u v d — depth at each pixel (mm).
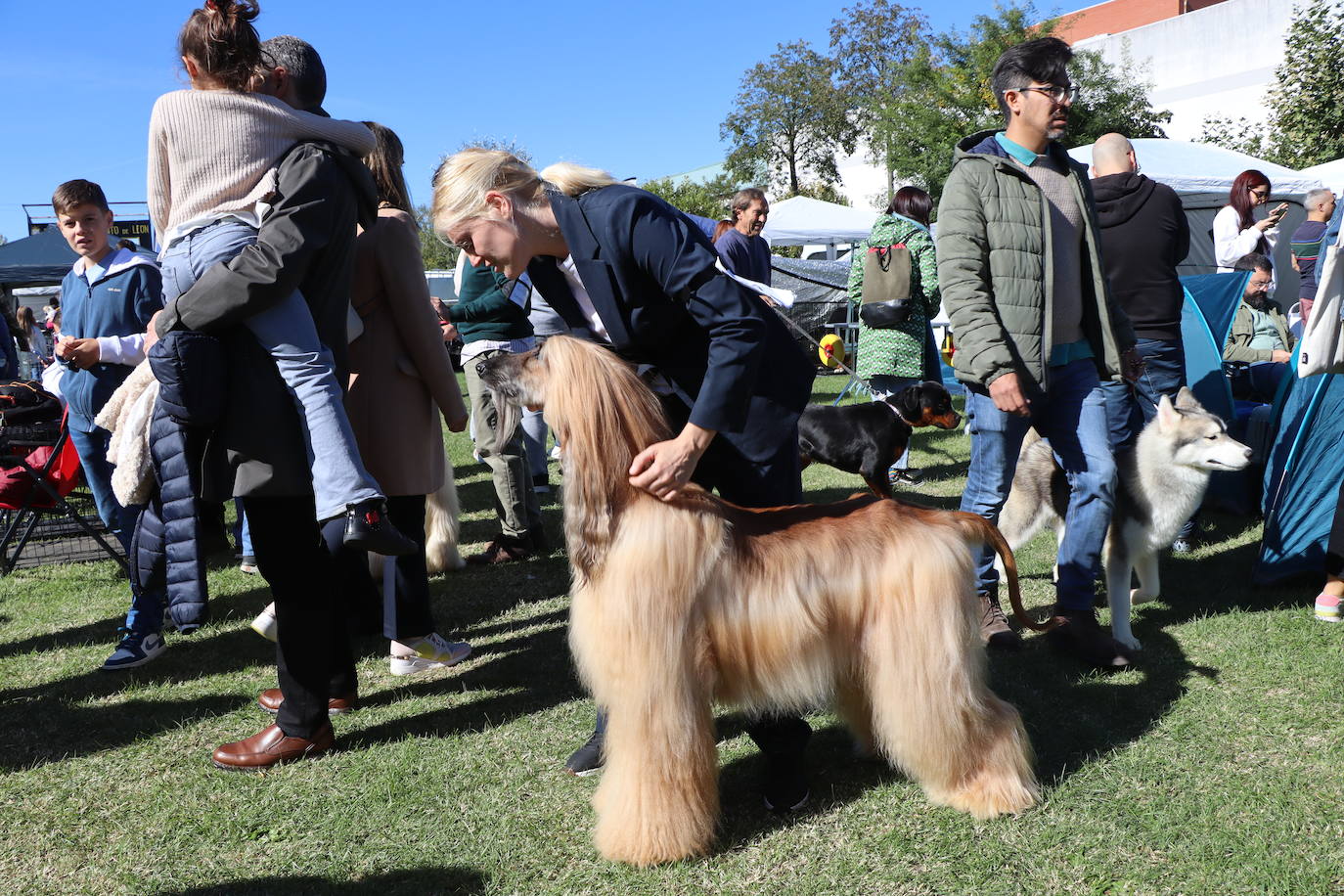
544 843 2625
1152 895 2291
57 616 4930
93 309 4492
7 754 3264
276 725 3158
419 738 3291
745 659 2436
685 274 2371
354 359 3572
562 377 2295
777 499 2730
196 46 2723
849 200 47500
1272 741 3033
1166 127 31797
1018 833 2555
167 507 2891
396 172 3744
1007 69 3717
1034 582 4867
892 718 2562
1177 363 5246
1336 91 20359
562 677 3824
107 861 2604
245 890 2447
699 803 2482
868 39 45375
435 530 5371
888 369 7191
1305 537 4551
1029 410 3525
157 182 2846
